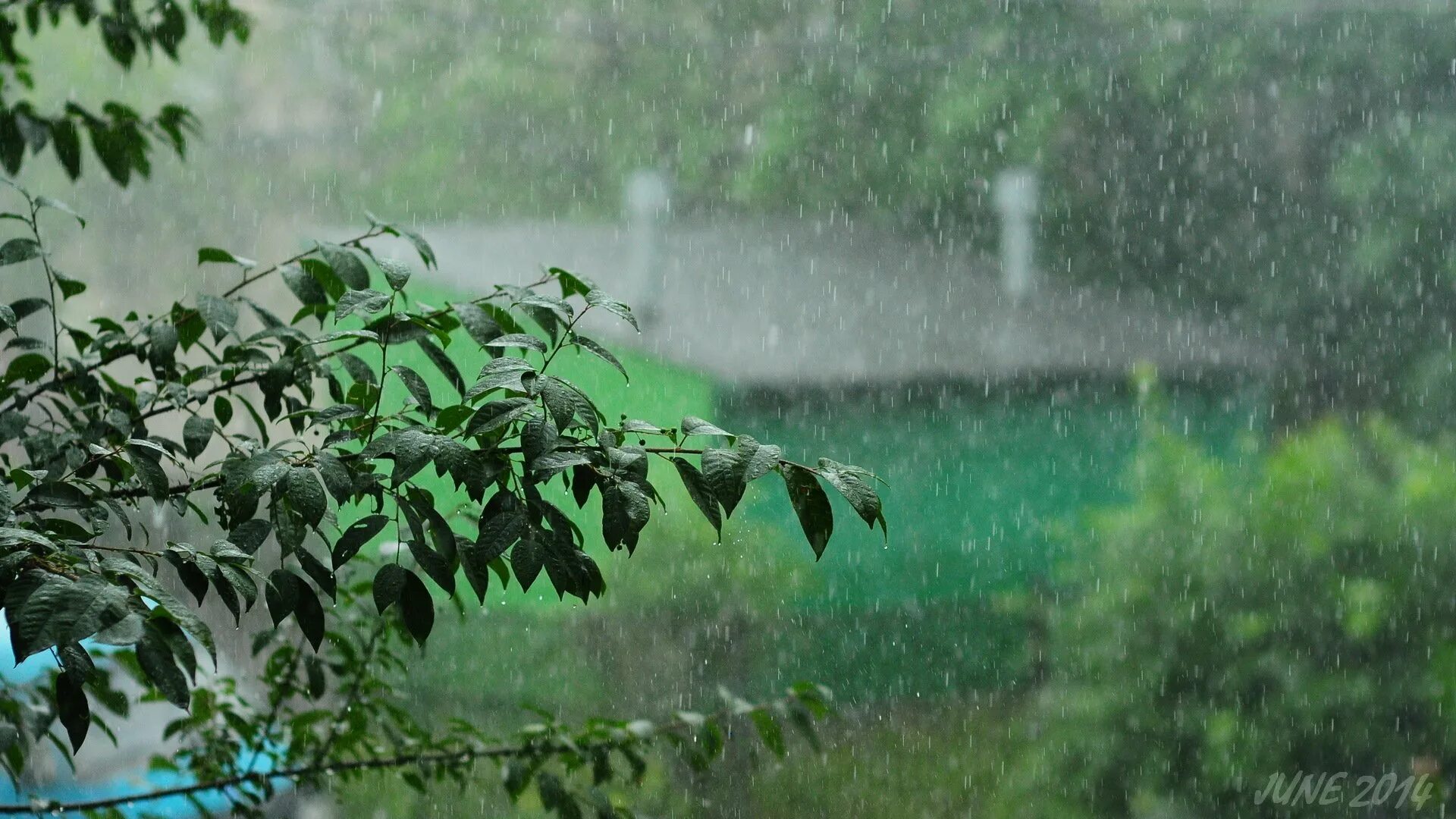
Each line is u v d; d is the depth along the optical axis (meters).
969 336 9.98
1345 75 13.40
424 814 5.21
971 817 7.49
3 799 3.29
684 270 10.67
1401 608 6.92
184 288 16.05
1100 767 7.03
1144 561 7.27
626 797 5.25
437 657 7.70
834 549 8.79
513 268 10.21
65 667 1.36
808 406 8.84
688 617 7.91
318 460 1.65
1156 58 14.02
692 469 1.67
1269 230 13.08
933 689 8.59
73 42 16.06
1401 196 12.45
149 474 1.79
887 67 14.99
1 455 1.98
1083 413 9.49
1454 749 6.77
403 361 7.93
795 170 14.95
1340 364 11.93
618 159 16.19
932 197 14.28
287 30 17.16
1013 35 14.72
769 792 7.46
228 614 6.66
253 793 2.69
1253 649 6.95
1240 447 9.88
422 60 17.06
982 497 9.16
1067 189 13.93
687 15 16.48
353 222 16.52
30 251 2.04
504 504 1.69
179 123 2.73
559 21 16.70
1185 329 11.45
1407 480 7.30
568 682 7.70
